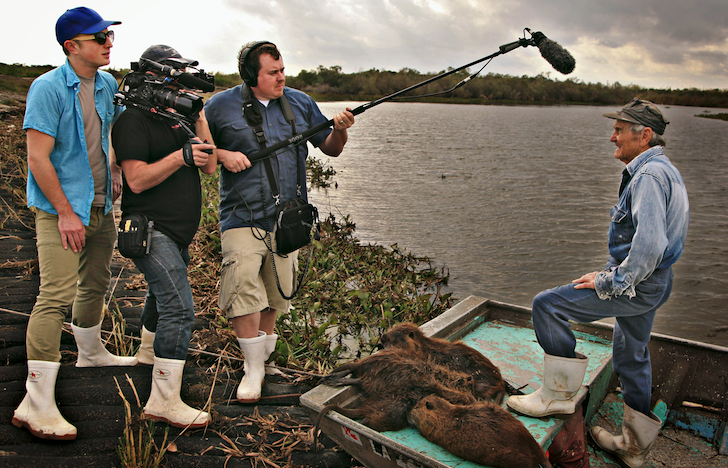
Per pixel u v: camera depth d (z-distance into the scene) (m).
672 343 3.73
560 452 3.03
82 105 2.92
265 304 3.46
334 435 2.93
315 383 3.86
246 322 3.41
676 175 2.80
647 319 2.96
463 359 3.32
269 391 3.59
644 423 3.10
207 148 2.87
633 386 3.12
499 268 7.01
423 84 3.70
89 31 2.77
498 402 3.21
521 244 8.02
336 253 7.25
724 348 3.56
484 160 16.67
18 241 5.90
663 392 3.72
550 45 3.38
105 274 3.32
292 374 3.93
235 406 3.41
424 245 8.04
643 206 2.71
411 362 3.07
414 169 14.75
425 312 5.50
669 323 5.52
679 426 3.65
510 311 4.35
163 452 2.71
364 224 9.13
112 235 3.24
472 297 4.52
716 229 9.12
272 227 3.45
